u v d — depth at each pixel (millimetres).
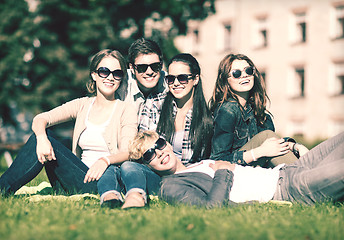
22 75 28844
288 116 42781
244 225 4848
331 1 40438
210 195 6145
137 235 4438
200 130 7617
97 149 7477
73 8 28750
